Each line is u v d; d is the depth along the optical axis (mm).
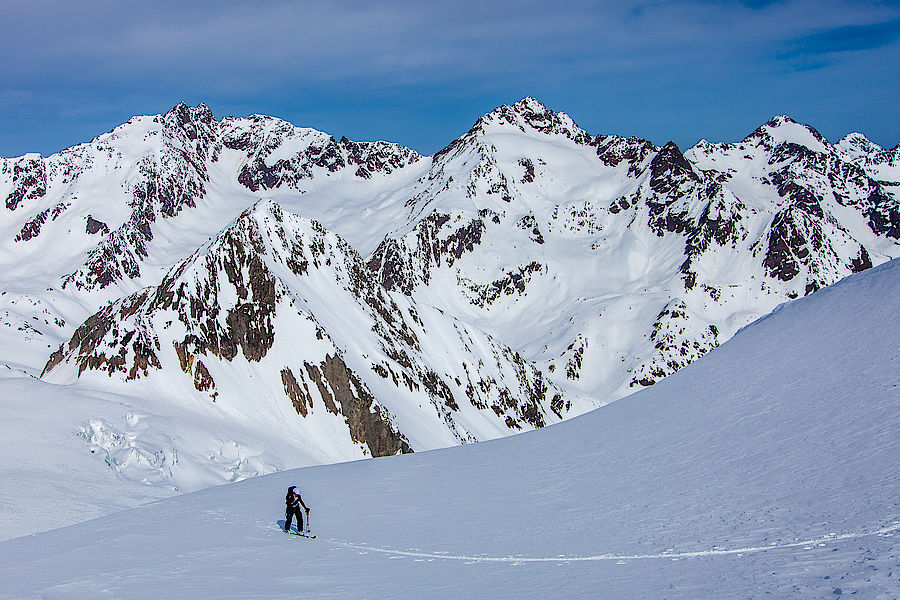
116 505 55562
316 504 35531
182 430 77750
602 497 30984
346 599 19188
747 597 16141
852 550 18531
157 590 20406
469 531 27984
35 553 26453
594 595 17922
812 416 33219
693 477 30859
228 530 30172
